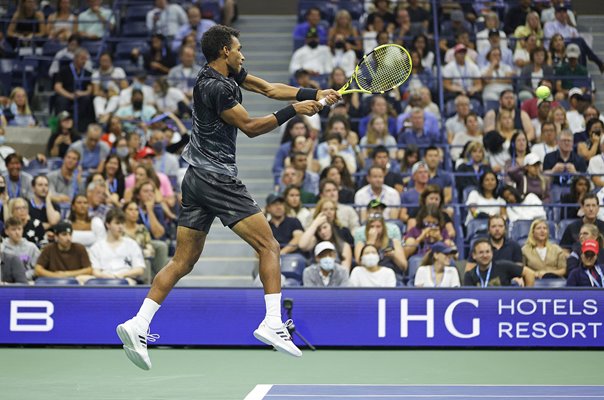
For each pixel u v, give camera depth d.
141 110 25.17
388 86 10.83
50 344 16.41
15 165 20.66
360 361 14.71
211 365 14.20
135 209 19.05
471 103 25.53
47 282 17.53
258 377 12.90
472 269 17.59
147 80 26.83
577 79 26.81
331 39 27.39
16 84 28.45
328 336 16.27
